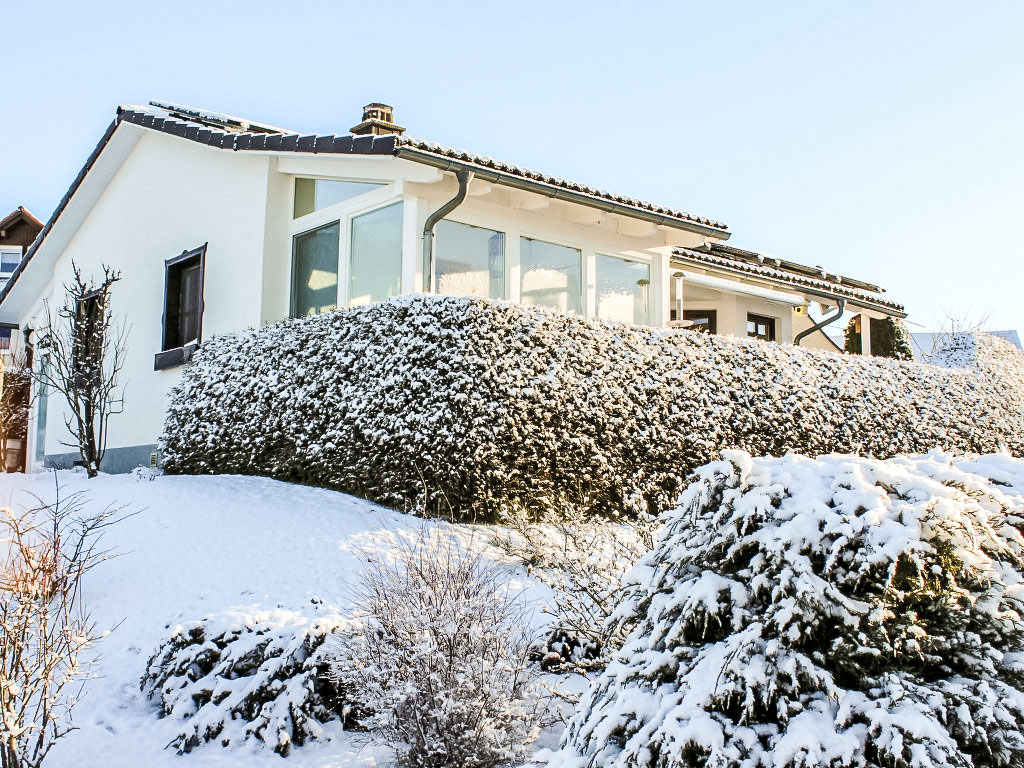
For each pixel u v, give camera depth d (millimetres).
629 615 4586
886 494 4098
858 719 3709
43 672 5246
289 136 13203
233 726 5828
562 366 10789
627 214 14023
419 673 5418
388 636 5695
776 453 13047
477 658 5465
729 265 18375
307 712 5898
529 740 5500
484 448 9789
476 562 6336
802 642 3906
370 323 10758
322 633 6238
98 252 19359
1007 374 18094
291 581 7613
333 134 12547
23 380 25562
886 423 14969
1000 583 4004
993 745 3676
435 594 5750
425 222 12648
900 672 3820
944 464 4438
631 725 4008
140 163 17984
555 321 10953
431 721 5340
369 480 10156
